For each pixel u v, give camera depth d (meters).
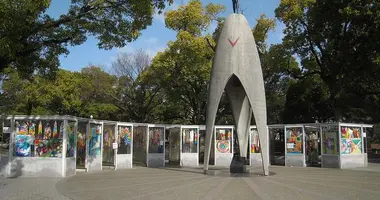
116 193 10.77
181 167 20.70
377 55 23.31
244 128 18.09
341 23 24.53
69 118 15.57
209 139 16.61
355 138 21.03
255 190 11.27
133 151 22.84
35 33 13.57
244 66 15.91
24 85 35.31
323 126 20.89
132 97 35.25
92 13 14.08
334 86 27.17
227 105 29.70
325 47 26.53
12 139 15.05
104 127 19.42
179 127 22.44
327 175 15.81
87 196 10.21
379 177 15.05
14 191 11.11
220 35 16.61
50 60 15.24
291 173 16.69
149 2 13.66
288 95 33.00
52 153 15.20
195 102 28.48
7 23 11.44
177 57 24.02
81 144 17.78
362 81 28.05
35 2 12.02
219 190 11.30
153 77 29.28
